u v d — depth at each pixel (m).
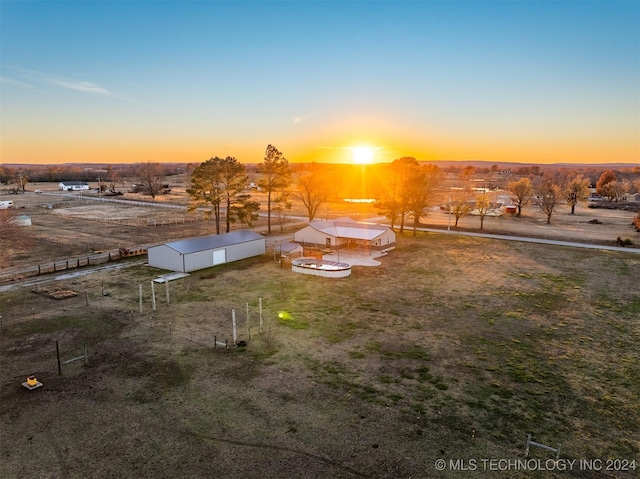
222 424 15.44
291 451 14.03
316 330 24.23
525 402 17.09
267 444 14.37
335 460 13.62
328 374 19.16
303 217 76.88
